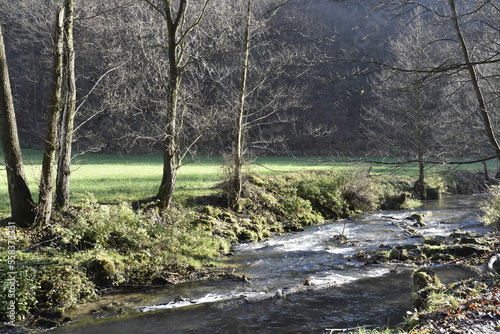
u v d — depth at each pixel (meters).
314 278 11.46
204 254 13.39
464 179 33.91
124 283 11.06
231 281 11.46
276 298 9.91
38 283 9.59
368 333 7.11
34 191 17.58
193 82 18.33
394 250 13.54
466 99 16.69
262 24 17.08
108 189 18.70
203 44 16.06
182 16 15.68
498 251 12.42
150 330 8.34
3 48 11.80
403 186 29.00
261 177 21.50
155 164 35.47
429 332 5.92
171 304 9.73
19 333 8.30
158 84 16.28
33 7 14.57
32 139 51.97
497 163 35.50
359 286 10.66
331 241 16.11
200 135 16.48
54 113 12.38
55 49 12.28
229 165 18.11
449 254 13.05
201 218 16.16
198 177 24.36
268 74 18.00
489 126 10.69
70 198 16.38
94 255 11.20
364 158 8.96
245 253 14.40
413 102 26.58
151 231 13.31
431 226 18.92
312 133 21.22
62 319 8.92
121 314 9.19
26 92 52.59
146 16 16.91
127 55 15.67
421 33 21.20
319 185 22.48
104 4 15.54
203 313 9.14
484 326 5.91
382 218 20.95
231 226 16.44
